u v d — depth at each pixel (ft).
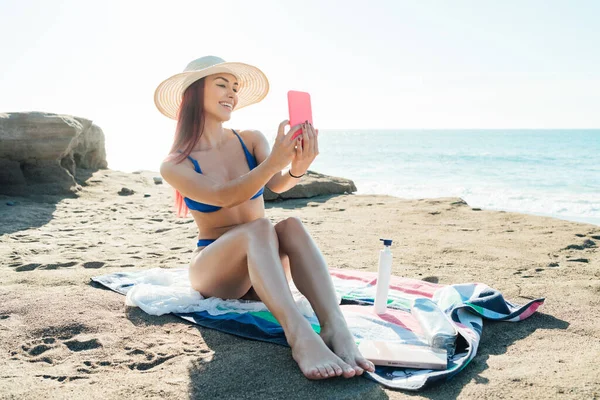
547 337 8.82
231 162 10.08
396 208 25.67
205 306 9.62
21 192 25.85
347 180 33.76
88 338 8.53
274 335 8.35
